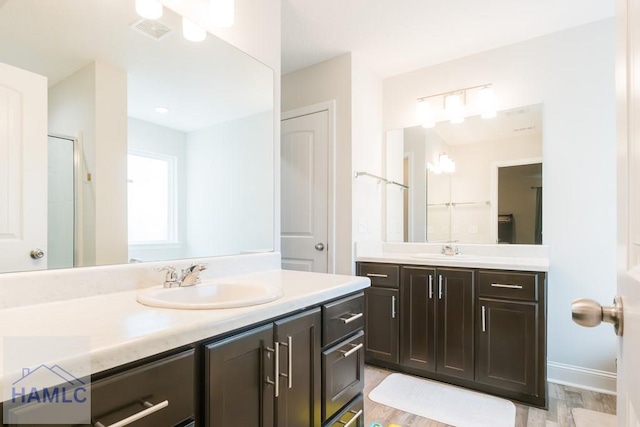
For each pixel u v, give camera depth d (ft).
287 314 3.51
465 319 7.18
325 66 9.25
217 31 5.34
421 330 7.70
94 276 3.74
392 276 8.11
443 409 6.42
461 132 9.10
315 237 9.25
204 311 3.01
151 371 2.32
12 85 3.36
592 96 7.54
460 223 9.09
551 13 7.20
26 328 2.48
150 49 4.56
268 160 6.27
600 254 7.38
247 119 5.85
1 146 3.26
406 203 9.93
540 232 8.00
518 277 6.66
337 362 4.24
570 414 6.24
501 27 7.72
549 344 7.76
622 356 1.83
